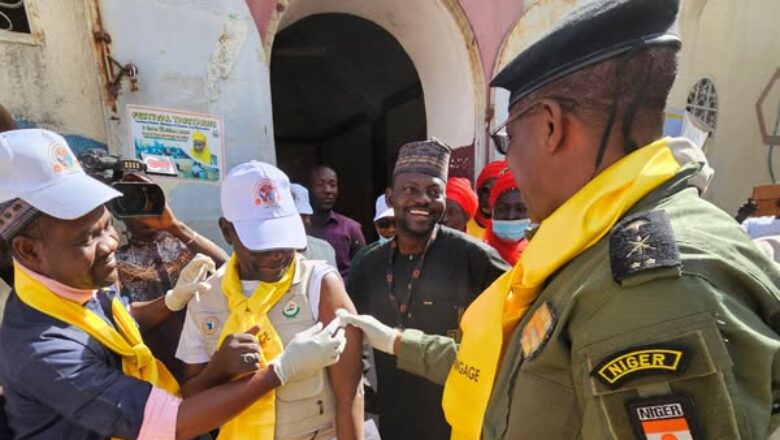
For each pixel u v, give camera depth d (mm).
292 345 1152
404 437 1888
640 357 590
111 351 1109
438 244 1914
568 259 750
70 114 2834
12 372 970
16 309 1022
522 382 760
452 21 4211
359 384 1333
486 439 846
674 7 697
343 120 8102
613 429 615
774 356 585
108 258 1089
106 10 2822
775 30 5859
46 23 2721
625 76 703
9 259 1131
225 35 3227
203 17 3135
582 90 730
